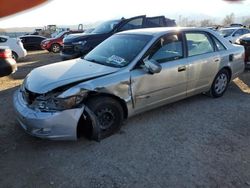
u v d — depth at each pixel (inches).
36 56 601.6
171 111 184.7
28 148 135.9
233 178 111.6
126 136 148.2
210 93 209.2
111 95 143.1
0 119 171.8
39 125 125.7
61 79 138.0
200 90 195.8
